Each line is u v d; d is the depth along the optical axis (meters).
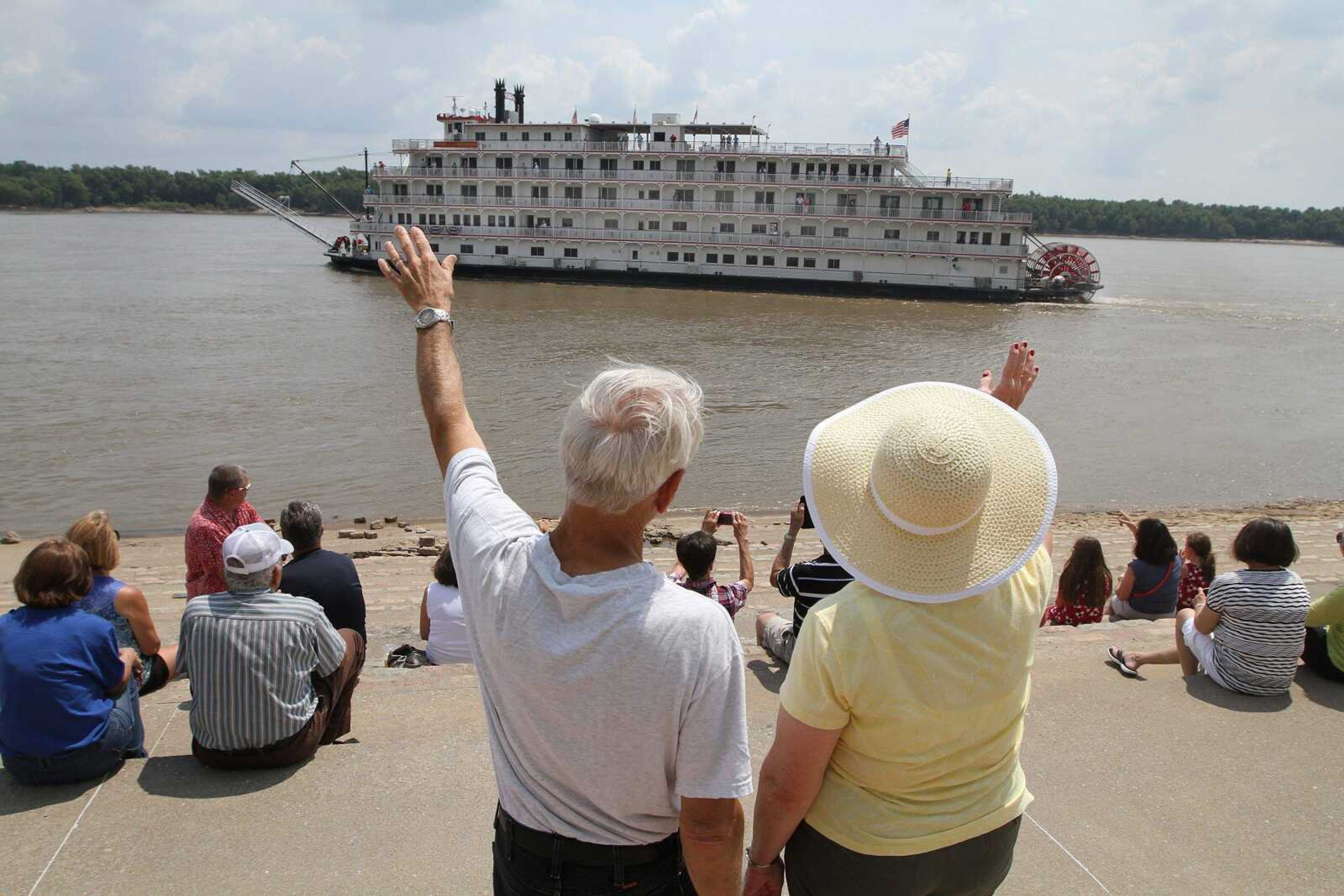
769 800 2.36
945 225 65.19
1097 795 4.11
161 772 4.14
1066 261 68.44
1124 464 24.23
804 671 2.25
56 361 35.28
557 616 1.86
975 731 2.27
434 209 71.94
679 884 2.07
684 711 1.85
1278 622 4.86
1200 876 3.60
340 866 3.52
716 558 13.62
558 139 69.50
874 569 2.22
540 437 24.80
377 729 4.62
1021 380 2.92
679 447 1.85
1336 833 3.87
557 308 55.72
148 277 72.50
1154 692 5.05
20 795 3.94
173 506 19.02
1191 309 65.06
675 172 67.38
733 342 43.97
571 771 1.90
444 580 6.30
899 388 2.53
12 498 19.42
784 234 67.06
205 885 3.39
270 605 4.11
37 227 166.38
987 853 2.37
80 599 4.26
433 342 2.44
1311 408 31.88
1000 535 2.21
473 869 3.51
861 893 2.37
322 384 32.06
